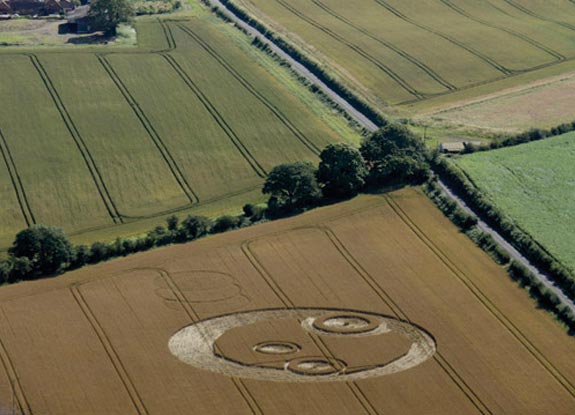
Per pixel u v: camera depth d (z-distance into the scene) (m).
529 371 153.00
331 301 167.12
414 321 163.00
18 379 147.75
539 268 179.00
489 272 176.00
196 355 153.88
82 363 151.38
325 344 157.25
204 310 163.88
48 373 149.12
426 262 178.00
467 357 155.38
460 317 164.25
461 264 177.75
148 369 150.62
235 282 170.75
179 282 170.25
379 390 148.25
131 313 162.50
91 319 160.62
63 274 173.75
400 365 153.38
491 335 160.38
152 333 158.12
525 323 163.50
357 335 159.50
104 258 178.50
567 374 152.62
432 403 146.12
